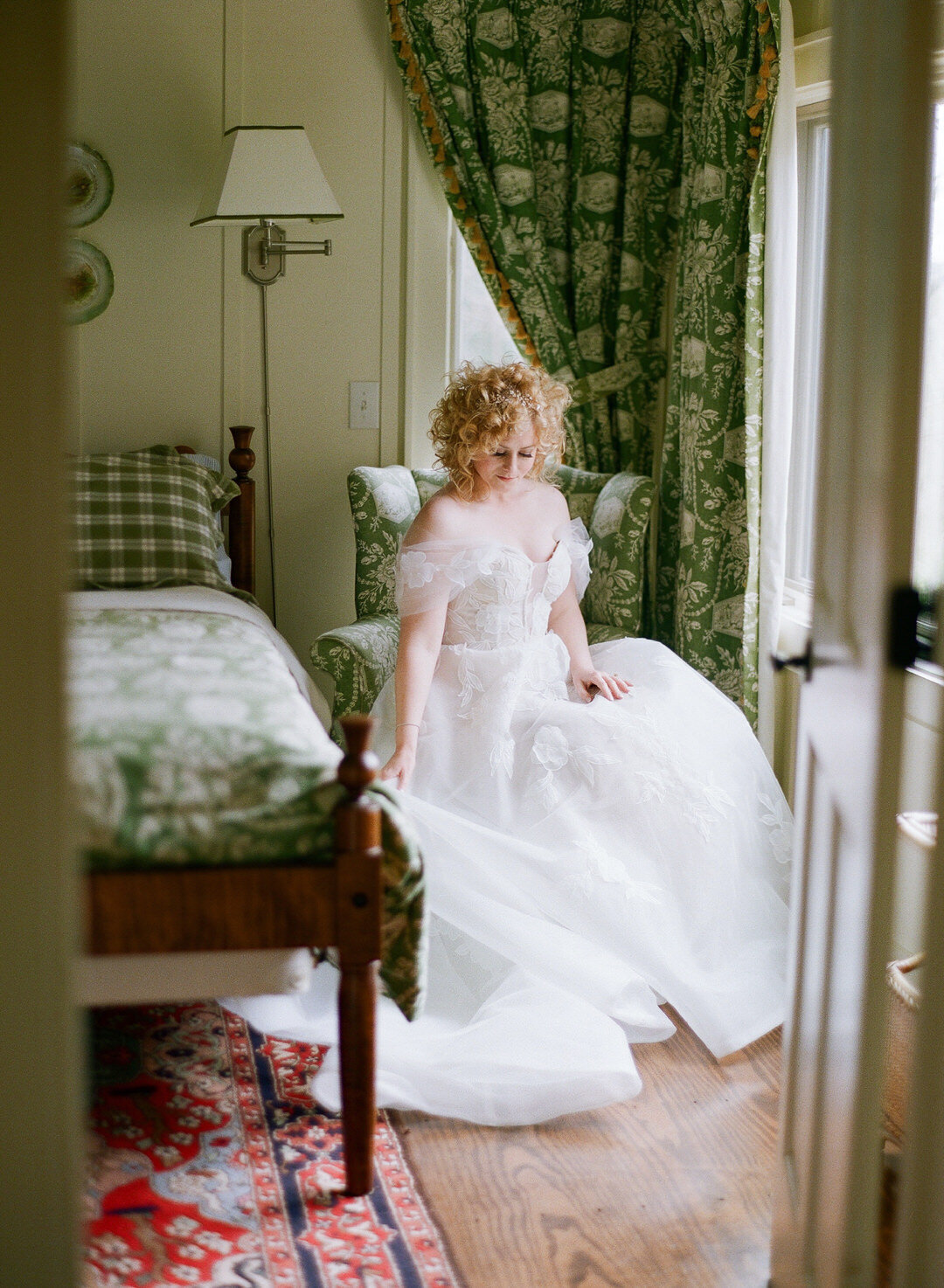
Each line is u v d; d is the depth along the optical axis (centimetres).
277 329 393
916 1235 137
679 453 372
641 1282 183
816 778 170
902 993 220
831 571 162
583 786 268
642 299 385
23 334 118
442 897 252
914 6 124
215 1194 199
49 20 115
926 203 126
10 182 116
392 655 339
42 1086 127
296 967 185
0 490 119
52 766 123
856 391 149
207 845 177
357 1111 195
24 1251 129
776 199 324
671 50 369
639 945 252
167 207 378
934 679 236
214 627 273
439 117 381
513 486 298
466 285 411
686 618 355
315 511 405
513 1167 212
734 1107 233
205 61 374
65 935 125
